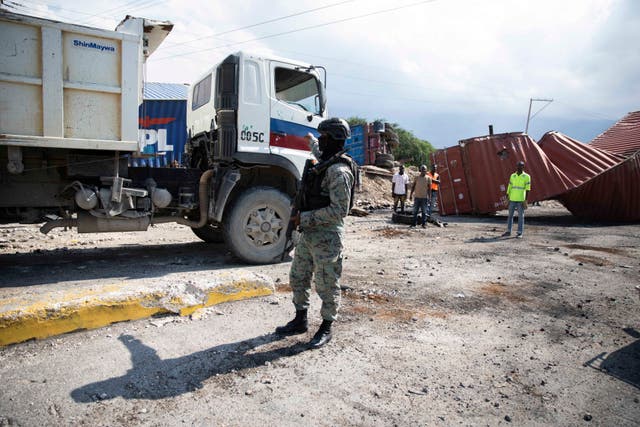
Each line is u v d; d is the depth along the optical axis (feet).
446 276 18.48
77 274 16.87
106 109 15.84
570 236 33.12
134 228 17.62
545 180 43.88
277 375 9.13
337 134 10.53
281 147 19.84
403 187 46.68
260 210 19.66
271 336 11.15
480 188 46.93
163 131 53.88
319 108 21.53
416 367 9.75
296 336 11.26
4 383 8.36
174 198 18.86
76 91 15.31
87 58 15.35
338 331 11.73
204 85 21.44
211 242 25.93
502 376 9.52
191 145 23.21
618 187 44.47
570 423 7.86
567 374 9.74
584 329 12.64
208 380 8.84
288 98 20.30
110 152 16.76
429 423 7.63
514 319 13.32
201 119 21.70
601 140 55.88
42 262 19.24
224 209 19.62
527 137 45.11
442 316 13.30
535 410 8.22
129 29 16.33
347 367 9.61
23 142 14.48
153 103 53.57
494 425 7.68
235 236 18.90
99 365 9.24
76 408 7.66
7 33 14.12
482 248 26.43
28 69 14.49
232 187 18.65
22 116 14.55
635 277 19.21
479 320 13.09
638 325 13.08
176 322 11.83
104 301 11.36
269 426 7.36
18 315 10.10
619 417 8.11
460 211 48.67
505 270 20.02
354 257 22.39
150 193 17.76
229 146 18.43
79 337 10.58
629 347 11.40
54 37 14.70
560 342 11.60
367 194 64.39
